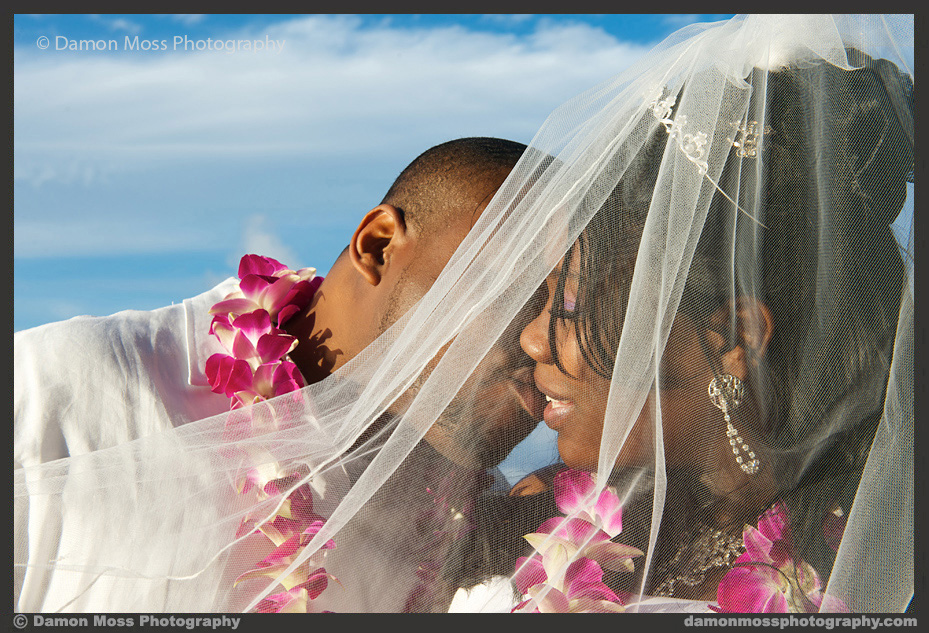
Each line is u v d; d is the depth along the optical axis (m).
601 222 0.80
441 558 0.82
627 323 0.77
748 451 0.80
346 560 0.83
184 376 1.03
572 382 0.80
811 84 0.82
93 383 0.95
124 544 0.84
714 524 0.80
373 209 0.96
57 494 0.84
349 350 0.97
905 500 0.79
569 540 0.79
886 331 0.81
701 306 0.79
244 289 1.02
